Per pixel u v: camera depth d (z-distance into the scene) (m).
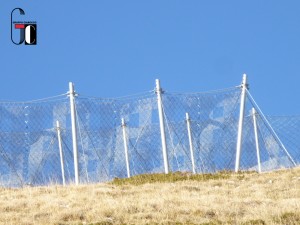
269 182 82.44
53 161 92.19
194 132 94.94
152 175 91.38
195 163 94.75
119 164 96.19
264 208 62.16
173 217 61.06
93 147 94.56
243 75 95.62
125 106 95.88
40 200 70.69
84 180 91.88
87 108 93.81
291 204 63.75
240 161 95.38
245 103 94.56
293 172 88.25
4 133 89.44
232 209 62.81
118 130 96.06
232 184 82.94
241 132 94.06
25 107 91.00
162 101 94.75
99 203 67.31
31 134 91.19
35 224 59.44
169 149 96.12
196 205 65.00
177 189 77.69
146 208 64.50
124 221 60.00
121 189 80.50
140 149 96.62
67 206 67.19
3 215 63.44
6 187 85.88
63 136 93.44
